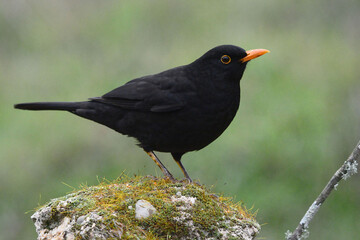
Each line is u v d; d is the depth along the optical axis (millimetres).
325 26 18438
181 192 6770
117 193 6707
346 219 13297
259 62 16688
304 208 13391
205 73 8250
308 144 14305
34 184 14773
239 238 6570
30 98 16922
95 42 18734
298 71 16484
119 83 16922
